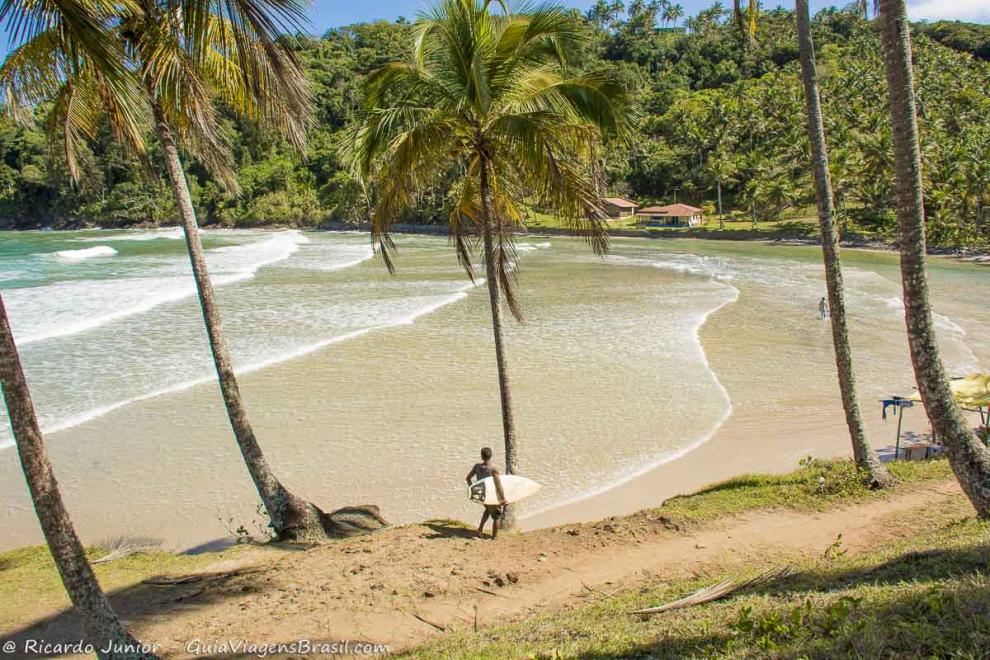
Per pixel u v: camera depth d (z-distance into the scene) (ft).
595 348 76.23
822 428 51.78
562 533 30.25
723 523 31.07
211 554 30.60
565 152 31.12
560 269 158.81
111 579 27.27
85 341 78.38
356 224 357.00
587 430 51.24
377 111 30.04
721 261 179.32
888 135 211.20
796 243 232.32
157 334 82.33
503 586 25.05
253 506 39.73
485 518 31.55
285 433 50.72
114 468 44.45
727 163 280.72
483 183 33.12
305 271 153.79
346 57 404.98
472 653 18.29
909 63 23.77
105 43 18.44
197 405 56.59
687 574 25.66
